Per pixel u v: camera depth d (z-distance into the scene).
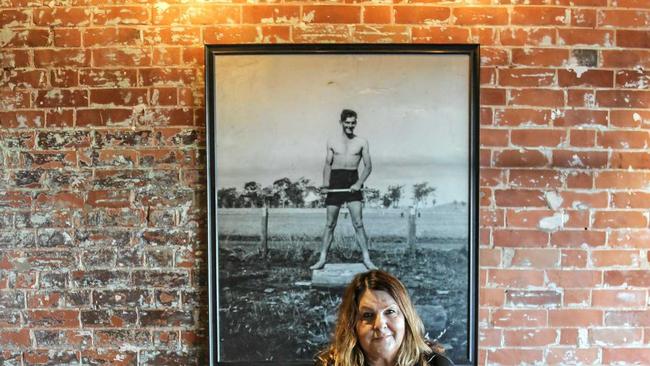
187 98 2.13
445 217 2.12
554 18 2.15
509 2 2.14
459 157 2.12
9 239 2.13
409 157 2.12
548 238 2.15
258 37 2.13
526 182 2.14
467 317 2.12
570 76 2.15
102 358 2.13
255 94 2.12
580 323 2.15
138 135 2.13
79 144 2.13
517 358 2.14
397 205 2.12
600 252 2.15
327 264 2.12
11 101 2.13
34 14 2.13
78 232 2.13
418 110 2.12
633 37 2.16
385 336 1.55
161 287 2.13
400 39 2.14
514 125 2.14
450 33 2.14
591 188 2.15
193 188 2.13
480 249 2.14
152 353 2.13
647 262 2.16
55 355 2.13
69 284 2.13
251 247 2.12
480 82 2.14
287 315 2.12
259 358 2.12
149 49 2.13
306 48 2.11
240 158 2.12
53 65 2.13
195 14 2.13
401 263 2.12
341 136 2.12
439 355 1.61
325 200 2.12
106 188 2.13
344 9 2.13
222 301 2.12
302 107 2.12
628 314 2.15
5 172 2.13
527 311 2.14
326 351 1.71
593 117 2.15
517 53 2.14
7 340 2.13
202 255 2.13
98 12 2.13
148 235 2.13
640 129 2.16
